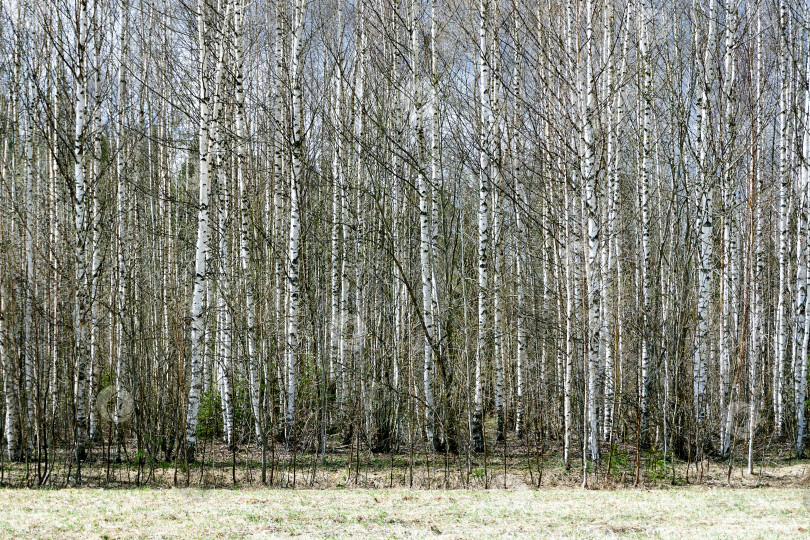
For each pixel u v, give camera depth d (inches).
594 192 500.4
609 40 626.5
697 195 708.7
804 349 662.5
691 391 672.4
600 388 685.3
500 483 517.0
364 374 631.8
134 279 645.9
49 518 346.6
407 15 694.5
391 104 771.4
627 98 766.5
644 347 674.8
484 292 617.9
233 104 645.3
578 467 582.6
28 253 599.5
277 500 414.6
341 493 450.6
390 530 333.7
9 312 562.9
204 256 556.1
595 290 534.3
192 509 377.4
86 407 636.7
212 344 691.4
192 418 585.0
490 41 669.9
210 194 705.6
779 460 645.3
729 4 592.1
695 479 542.3
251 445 684.7
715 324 719.1
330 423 715.4
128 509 372.8
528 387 663.1
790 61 697.0
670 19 754.2
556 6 561.3
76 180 497.4
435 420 633.0
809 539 303.7
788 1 676.1
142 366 569.6
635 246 721.6
